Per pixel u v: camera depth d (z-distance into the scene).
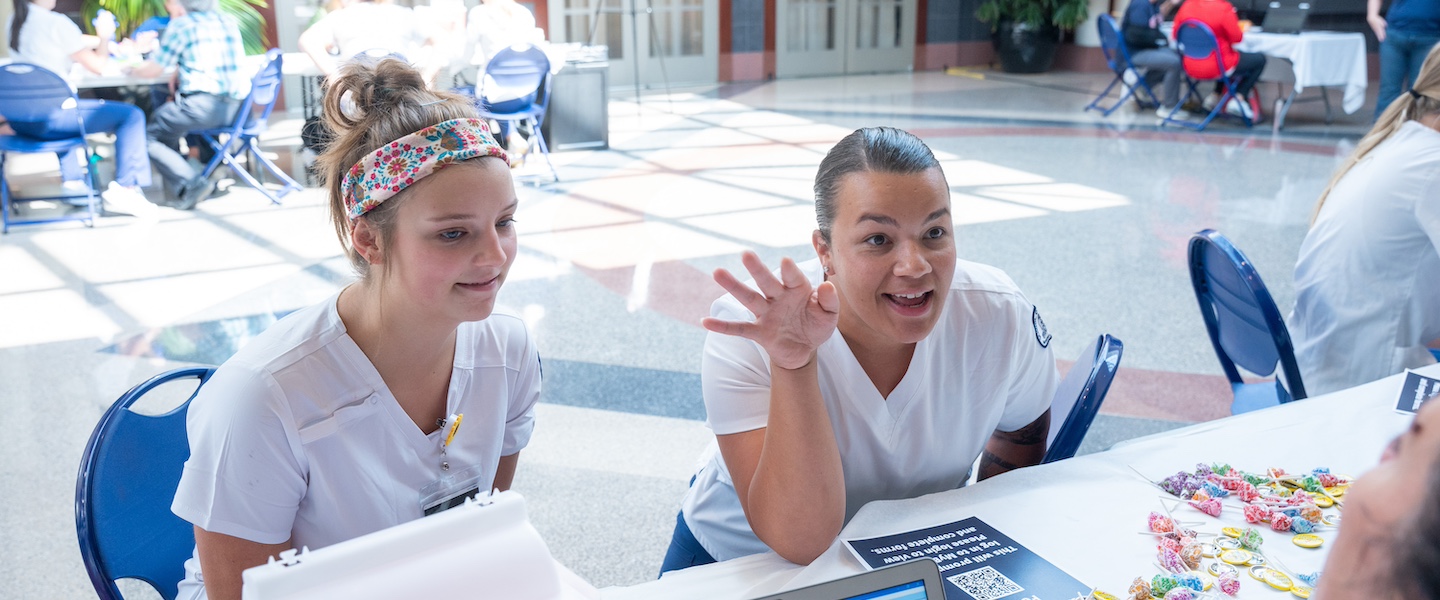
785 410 1.25
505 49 6.29
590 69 7.46
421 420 1.34
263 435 1.19
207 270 4.66
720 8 11.48
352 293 1.27
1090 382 1.57
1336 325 2.27
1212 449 1.54
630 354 3.68
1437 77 2.11
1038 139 7.83
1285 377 2.08
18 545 2.45
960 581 1.18
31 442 2.98
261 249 5.00
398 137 1.15
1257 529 1.30
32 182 6.51
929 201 1.21
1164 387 3.32
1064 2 11.81
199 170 6.02
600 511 2.63
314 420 1.23
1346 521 0.55
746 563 1.29
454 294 1.17
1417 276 2.14
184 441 1.48
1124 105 9.54
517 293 4.35
